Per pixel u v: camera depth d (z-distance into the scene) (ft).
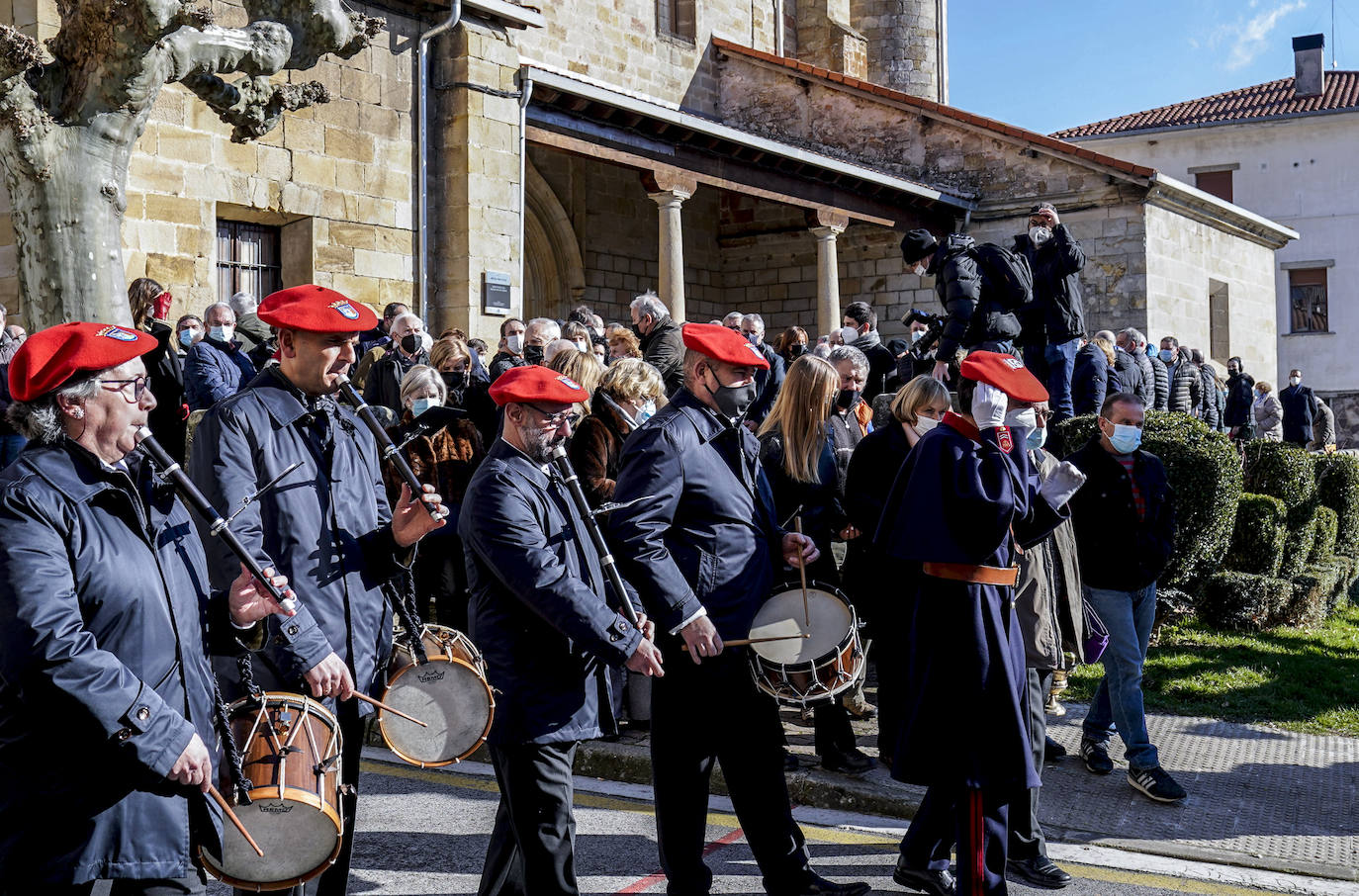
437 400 23.26
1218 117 125.39
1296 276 126.21
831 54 91.91
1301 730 24.67
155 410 27.81
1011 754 14.55
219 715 10.73
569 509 14.08
